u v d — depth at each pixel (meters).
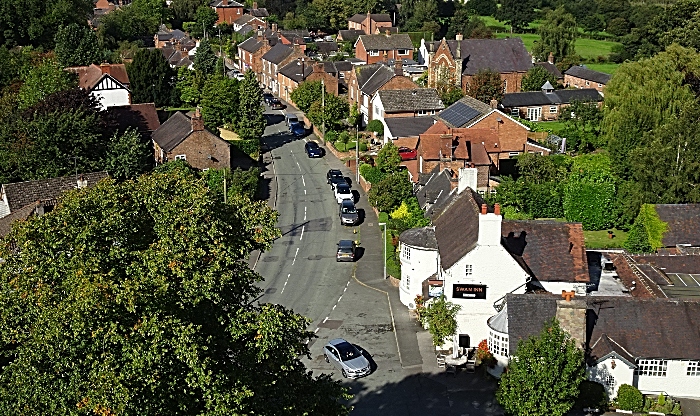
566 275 49.38
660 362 43.78
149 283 28.31
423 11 195.50
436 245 55.19
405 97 103.88
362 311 56.75
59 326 26.45
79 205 32.12
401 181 75.00
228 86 101.25
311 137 110.31
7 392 27.59
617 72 88.56
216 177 79.00
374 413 43.28
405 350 50.59
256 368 30.09
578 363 38.84
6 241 32.66
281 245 70.56
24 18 135.00
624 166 79.62
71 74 100.38
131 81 115.38
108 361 26.17
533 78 124.00
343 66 136.12
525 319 44.31
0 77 115.00
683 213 63.81
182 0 198.62
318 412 32.09
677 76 86.88
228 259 30.78
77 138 77.31
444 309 48.53
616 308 45.22
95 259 29.34
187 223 31.22
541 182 77.56
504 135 89.06
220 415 26.98
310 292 60.22
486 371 46.34
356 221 75.44
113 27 167.62
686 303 45.38
